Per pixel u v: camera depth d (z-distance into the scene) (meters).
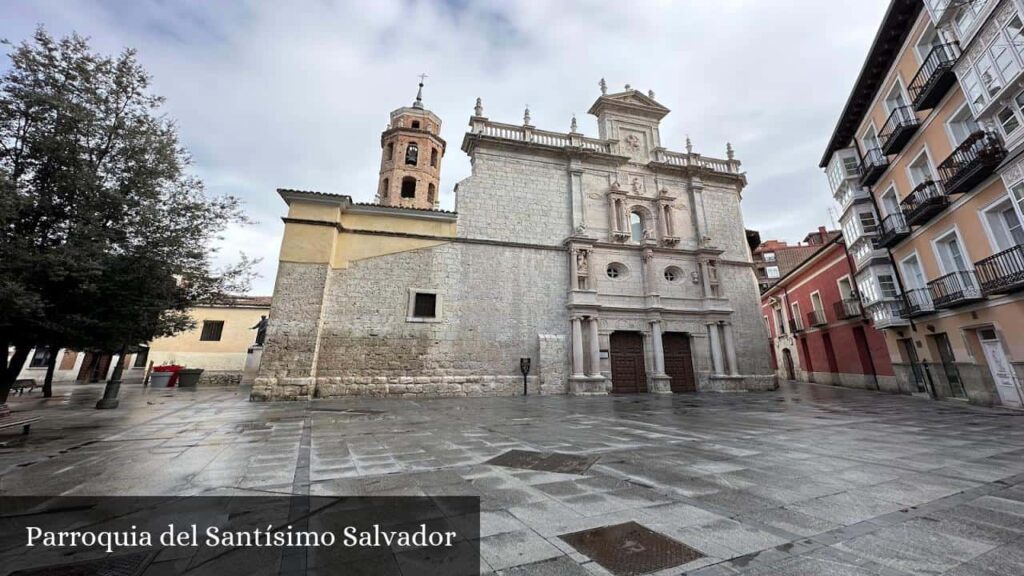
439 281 18.09
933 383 15.06
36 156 9.23
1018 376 11.51
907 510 3.40
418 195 30.33
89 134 9.95
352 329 16.58
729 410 11.66
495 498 3.70
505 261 19.28
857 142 18.86
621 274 21.12
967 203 12.59
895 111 15.42
